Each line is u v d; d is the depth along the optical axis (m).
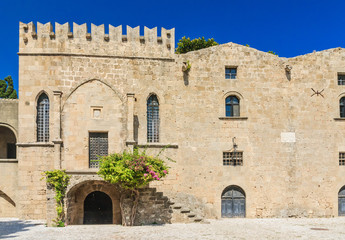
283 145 26.33
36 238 17.72
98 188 24.17
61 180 21.75
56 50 24.45
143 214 22.38
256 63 26.84
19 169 23.53
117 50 25.33
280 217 25.67
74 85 24.30
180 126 25.56
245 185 25.66
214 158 25.62
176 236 18.38
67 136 23.64
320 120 26.95
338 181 26.58
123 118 24.50
